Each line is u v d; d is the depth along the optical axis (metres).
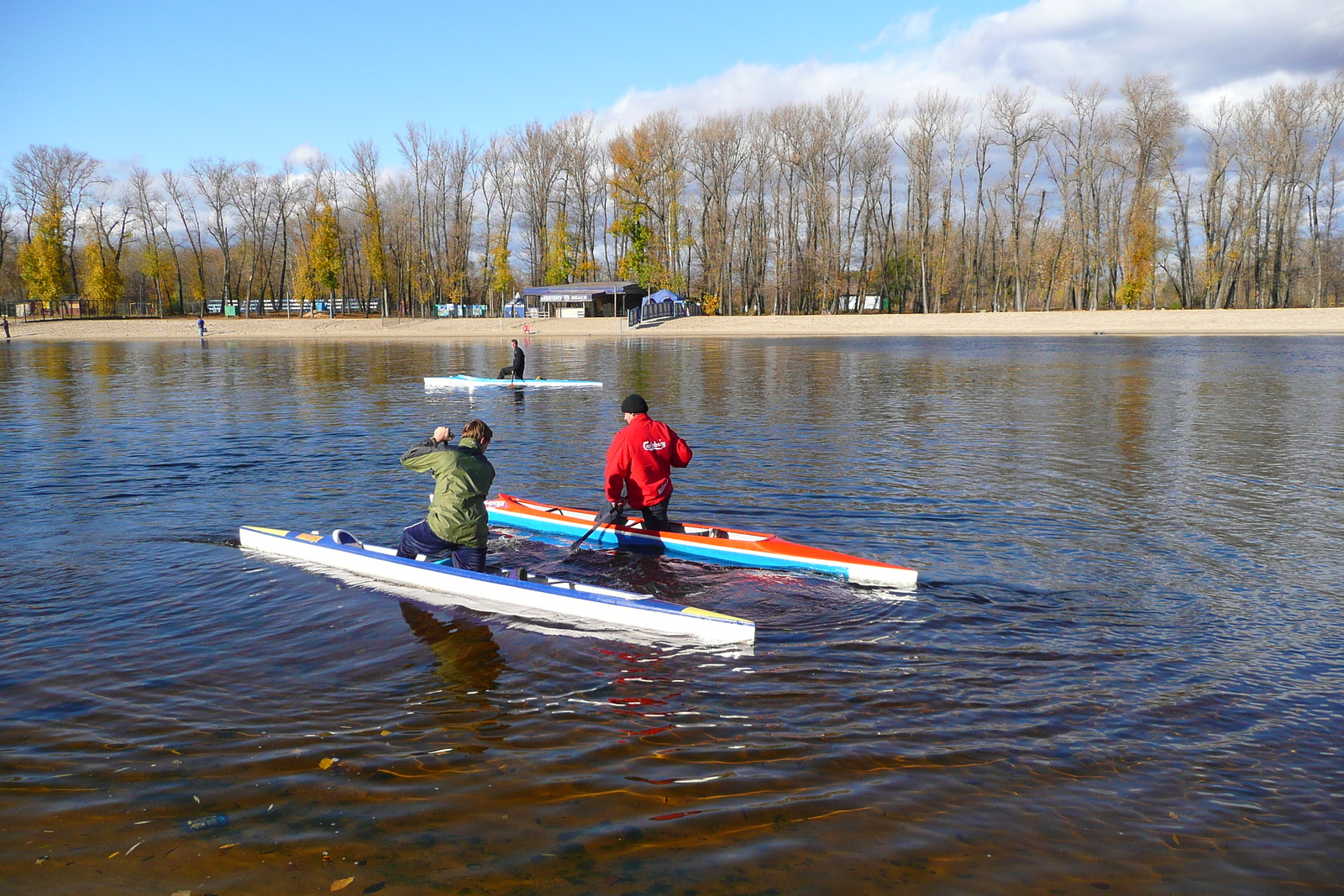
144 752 3.96
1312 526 8.25
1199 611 5.98
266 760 3.91
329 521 8.30
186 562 6.93
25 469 10.82
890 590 6.40
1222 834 3.43
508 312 80.38
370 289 86.75
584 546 7.58
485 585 6.09
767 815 3.52
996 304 72.75
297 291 79.56
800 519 8.52
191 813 3.49
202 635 5.41
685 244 77.19
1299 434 13.71
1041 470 10.89
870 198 77.50
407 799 3.60
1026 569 6.96
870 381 23.25
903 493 9.63
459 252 80.75
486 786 3.71
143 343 51.62
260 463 11.33
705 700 4.58
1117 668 5.02
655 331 63.97
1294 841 3.38
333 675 4.85
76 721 4.25
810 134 73.25
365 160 72.50
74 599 6.04
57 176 69.44
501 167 82.69
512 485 10.08
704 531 7.31
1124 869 3.20
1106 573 6.84
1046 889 3.08
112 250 76.81
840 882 3.10
